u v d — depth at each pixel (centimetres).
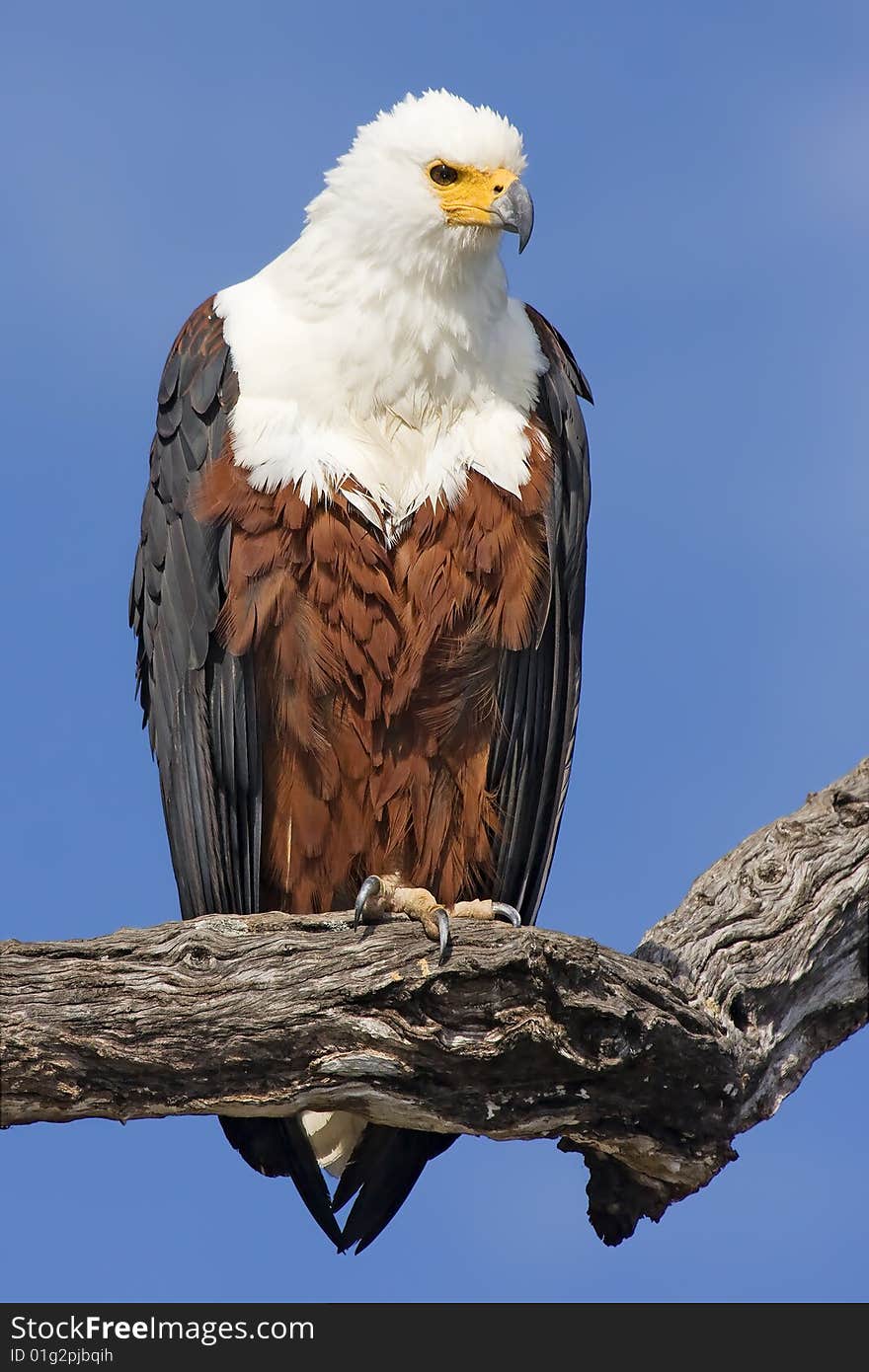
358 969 871
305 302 1063
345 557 1028
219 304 1109
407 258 1043
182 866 1140
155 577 1138
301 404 1046
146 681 1202
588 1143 948
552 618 1116
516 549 1063
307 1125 1096
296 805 1084
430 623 1045
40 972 880
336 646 1042
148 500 1155
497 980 859
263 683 1059
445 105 1077
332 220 1064
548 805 1153
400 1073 887
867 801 970
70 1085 885
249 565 1038
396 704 1056
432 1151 1073
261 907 1135
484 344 1070
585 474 1146
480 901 995
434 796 1095
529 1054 873
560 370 1144
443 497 1041
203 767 1102
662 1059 890
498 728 1094
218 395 1071
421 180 1050
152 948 890
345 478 1027
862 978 972
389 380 1045
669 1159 934
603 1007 859
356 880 1113
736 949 942
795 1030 959
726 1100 925
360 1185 1082
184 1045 880
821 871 957
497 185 1047
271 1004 876
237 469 1039
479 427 1064
